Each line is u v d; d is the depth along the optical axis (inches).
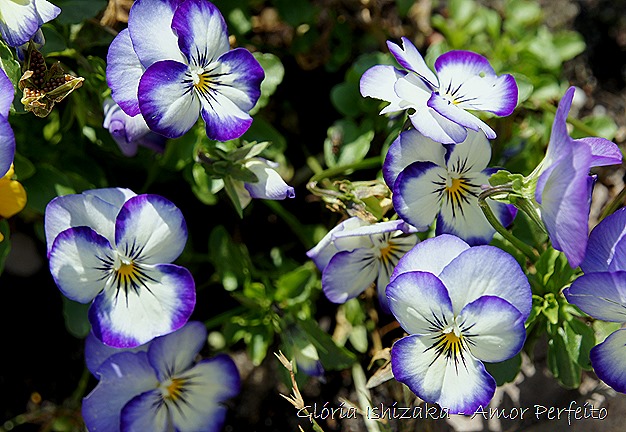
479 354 10.1
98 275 10.4
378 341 12.5
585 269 10.2
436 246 10.1
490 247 9.8
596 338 11.1
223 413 11.7
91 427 11.0
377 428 11.9
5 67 10.3
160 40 10.1
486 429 12.3
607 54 14.7
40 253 13.2
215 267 12.7
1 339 13.2
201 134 11.5
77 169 12.2
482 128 10.0
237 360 13.1
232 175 11.0
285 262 12.7
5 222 11.3
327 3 13.2
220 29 10.2
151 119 10.0
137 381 11.1
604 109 14.4
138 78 10.3
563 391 12.3
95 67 11.4
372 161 12.0
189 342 11.3
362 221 10.9
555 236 9.6
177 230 10.5
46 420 12.8
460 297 9.9
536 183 9.9
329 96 13.9
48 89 10.0
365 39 13.8
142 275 10.6
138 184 13.2
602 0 14.8
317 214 13.3
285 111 13.9
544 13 14.8
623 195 11.5
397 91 10.2
